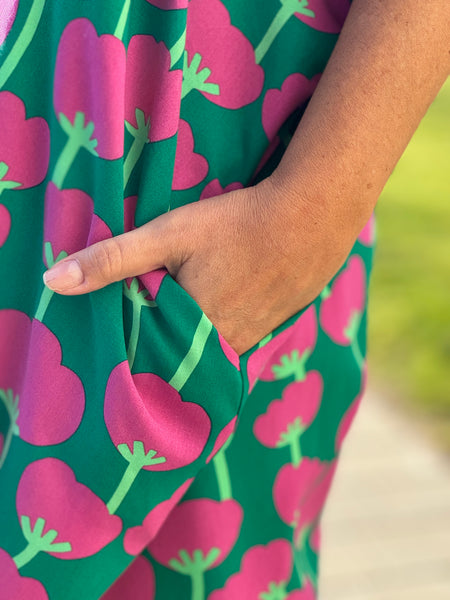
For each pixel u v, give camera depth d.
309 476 0.67
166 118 0.51
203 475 0.61
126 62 0.51
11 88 0.52
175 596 0.63
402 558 1.25
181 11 0.50
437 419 1.66
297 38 0.55
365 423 1.64
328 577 1.20
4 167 0.52
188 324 0.51
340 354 0.67
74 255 0.51
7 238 0.53
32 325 0.53
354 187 0.51
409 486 1.43
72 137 0.51
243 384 0.53
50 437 0.53
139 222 0.51
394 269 2.53
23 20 0.51
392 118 0.51
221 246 0.51
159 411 0.52
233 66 0.54
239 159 0.55
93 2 0.49
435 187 3.46
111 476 0.52
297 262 0.51
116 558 0.55
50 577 0.54
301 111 0.56
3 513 0.55
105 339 0.51
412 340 2.05
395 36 0.50
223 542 0.63
